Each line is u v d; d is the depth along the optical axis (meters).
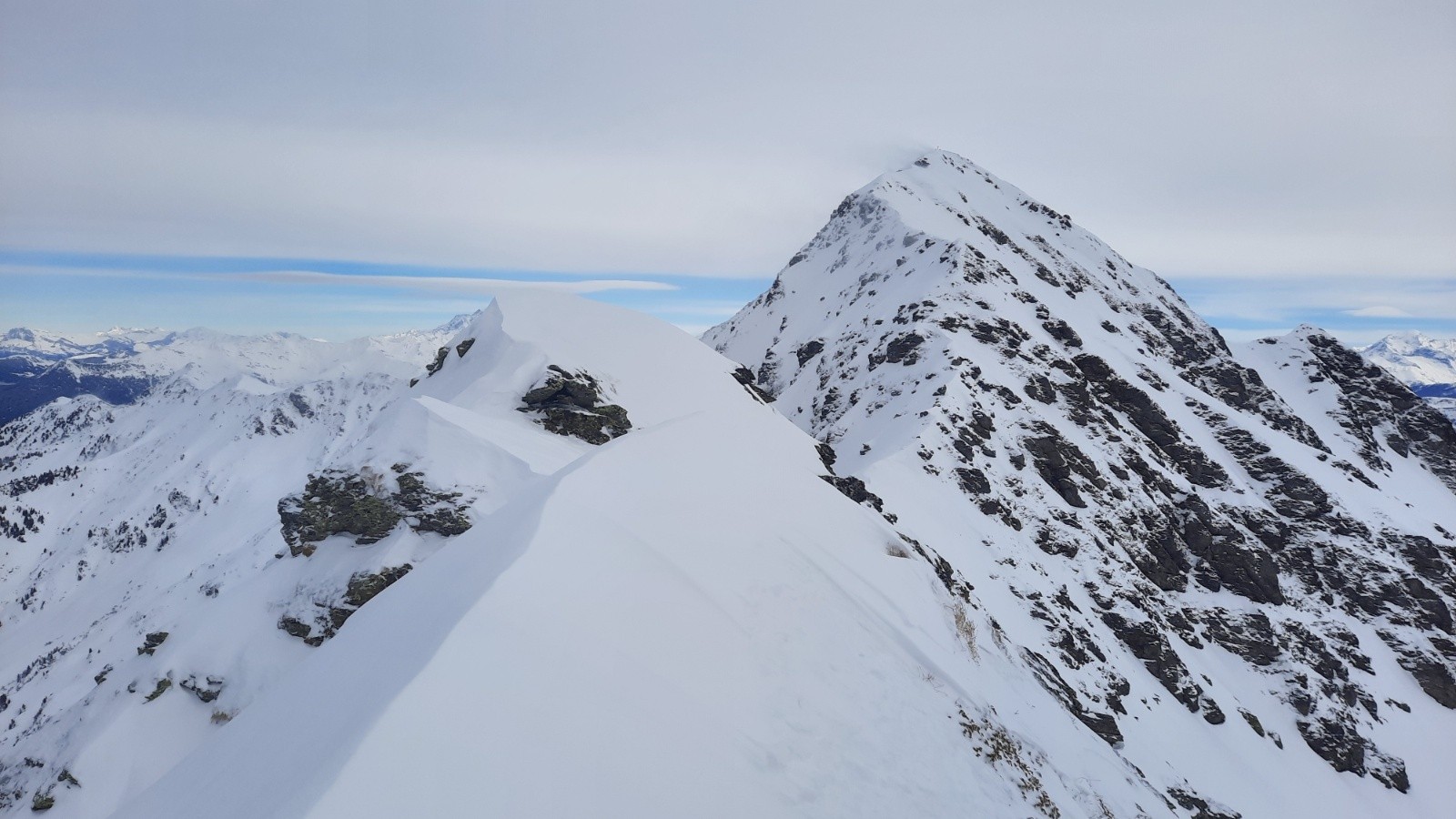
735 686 11.49
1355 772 61.44
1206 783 45.59
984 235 174.50
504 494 28.61
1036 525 65.81
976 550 56.47
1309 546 91.06
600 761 8.20
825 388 114.88
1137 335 154.50
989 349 98.12
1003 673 22.58
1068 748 20.03
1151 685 54.78
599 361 54.09
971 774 13.30
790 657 13.39
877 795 10.86
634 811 7.81
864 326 126.19
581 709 8.85
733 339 188.00
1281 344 192.00
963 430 74.00
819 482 27.59
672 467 20.08
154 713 24.30
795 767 10.41
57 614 188.75
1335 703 65.94
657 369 57.69
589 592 11.62
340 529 28.59
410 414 32.00
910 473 63.91
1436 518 135.75
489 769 7.42
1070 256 197.25
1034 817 13.29
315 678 10.66
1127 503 76.56
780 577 16.44
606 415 45.38
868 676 14.48
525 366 47.75
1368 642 80.31
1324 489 99.38
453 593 11.17
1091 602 60.09
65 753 23.92
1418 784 63.31
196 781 9.16
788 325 170.88
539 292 62.91
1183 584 73.38
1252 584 76.31
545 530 12.95
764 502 20.91
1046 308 124.25
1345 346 183.75
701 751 9.34
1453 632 83.38
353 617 13.16
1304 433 147.62
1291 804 49.94
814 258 196.50
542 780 7.59
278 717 9.84
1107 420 93.19
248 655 25.42
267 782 7.80
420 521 27.78
